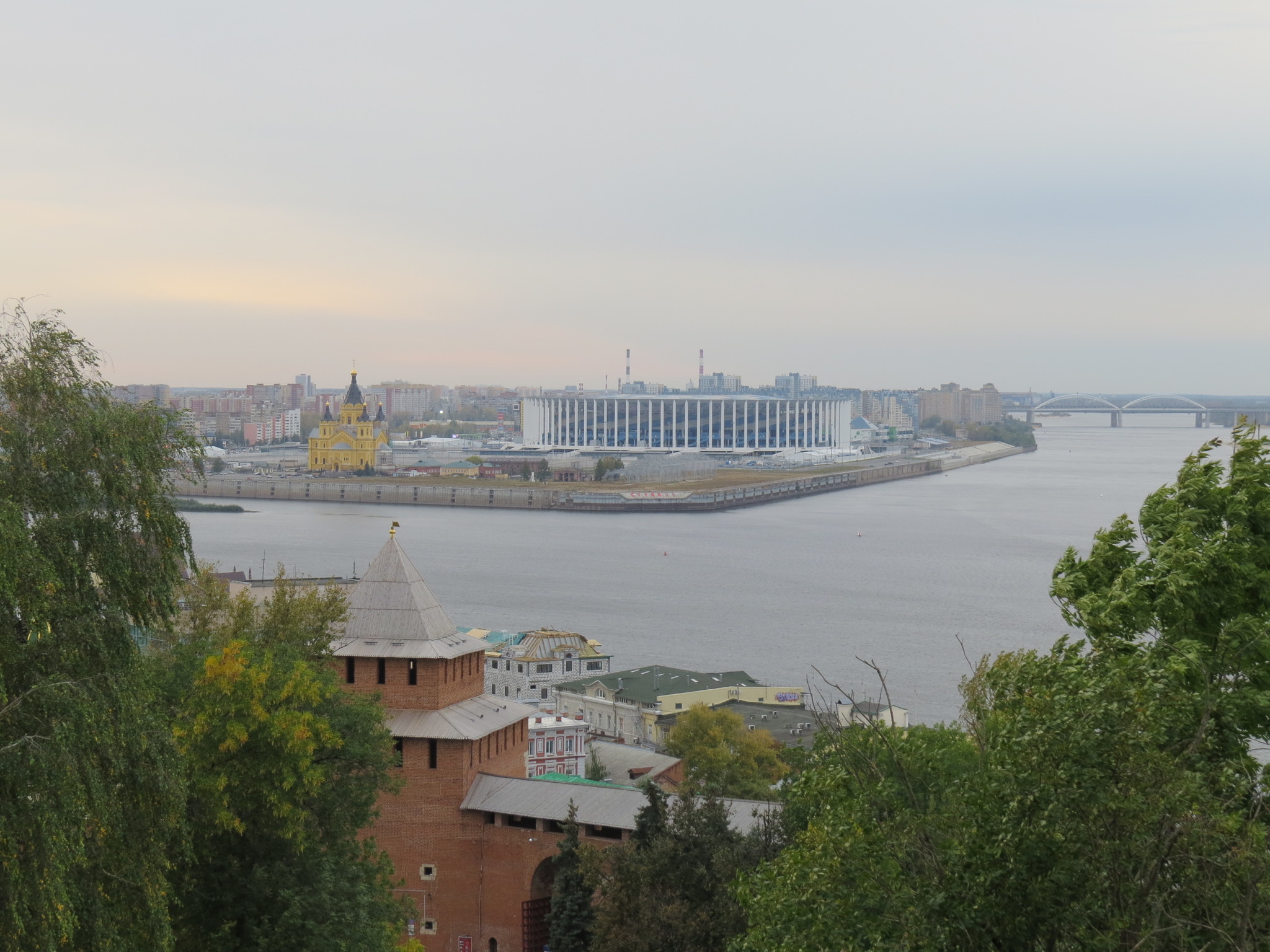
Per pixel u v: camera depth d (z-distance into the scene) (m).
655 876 64.31
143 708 44.38
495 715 88.31
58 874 37.94
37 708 39.84
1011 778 33.75
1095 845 32.38
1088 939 31.70
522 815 81.06
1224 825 31.88
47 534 42.66
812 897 37.91
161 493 46.88
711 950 61.19
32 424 44.06
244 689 60.84
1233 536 43.28
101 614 43.75
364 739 67.50
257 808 61.47
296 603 83.75
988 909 33.34
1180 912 31.73
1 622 40.69
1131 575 43.03
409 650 84.81
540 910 81.88
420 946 69.75
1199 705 36.62
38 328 45.81
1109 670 36.56
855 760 42.25
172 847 51.41
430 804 83.25
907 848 36.09
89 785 40.12
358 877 64.12
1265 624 38.53
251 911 60.38
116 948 41.59
